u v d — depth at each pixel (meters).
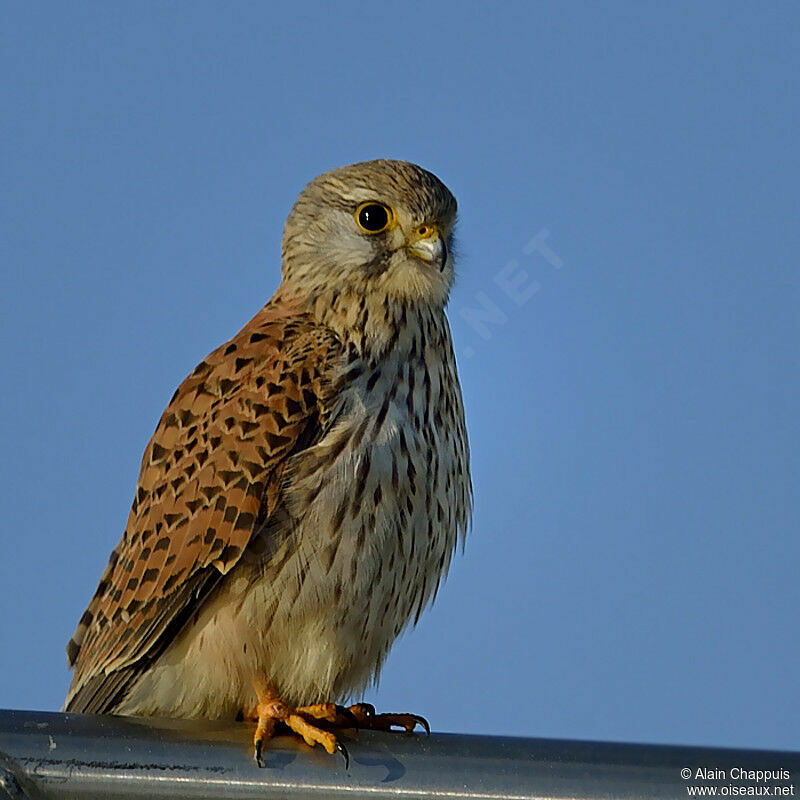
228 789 7.62
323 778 7.59
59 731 7.61
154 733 7.69
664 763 7.32
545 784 7.40
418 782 7.52
